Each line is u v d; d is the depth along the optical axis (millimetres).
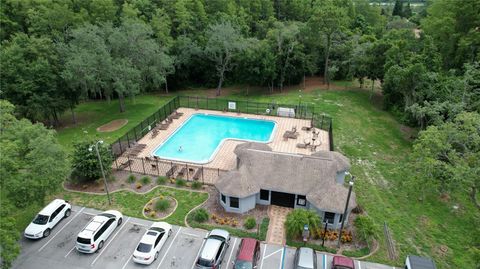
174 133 48812
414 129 50875
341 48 70688
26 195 26641
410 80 46875
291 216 28562
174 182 36281
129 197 34062
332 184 30234
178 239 28578
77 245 26516
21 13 65688
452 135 31250
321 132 49000
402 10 132125
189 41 70375
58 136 48781
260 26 81875
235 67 70375
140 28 54688
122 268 25672
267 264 26016
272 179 31953
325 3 82562
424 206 33844
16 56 47031
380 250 27578
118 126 51969
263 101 62438
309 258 24781
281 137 47406
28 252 27047
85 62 47875
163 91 73500
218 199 33750
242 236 28844
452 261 26859
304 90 69438
